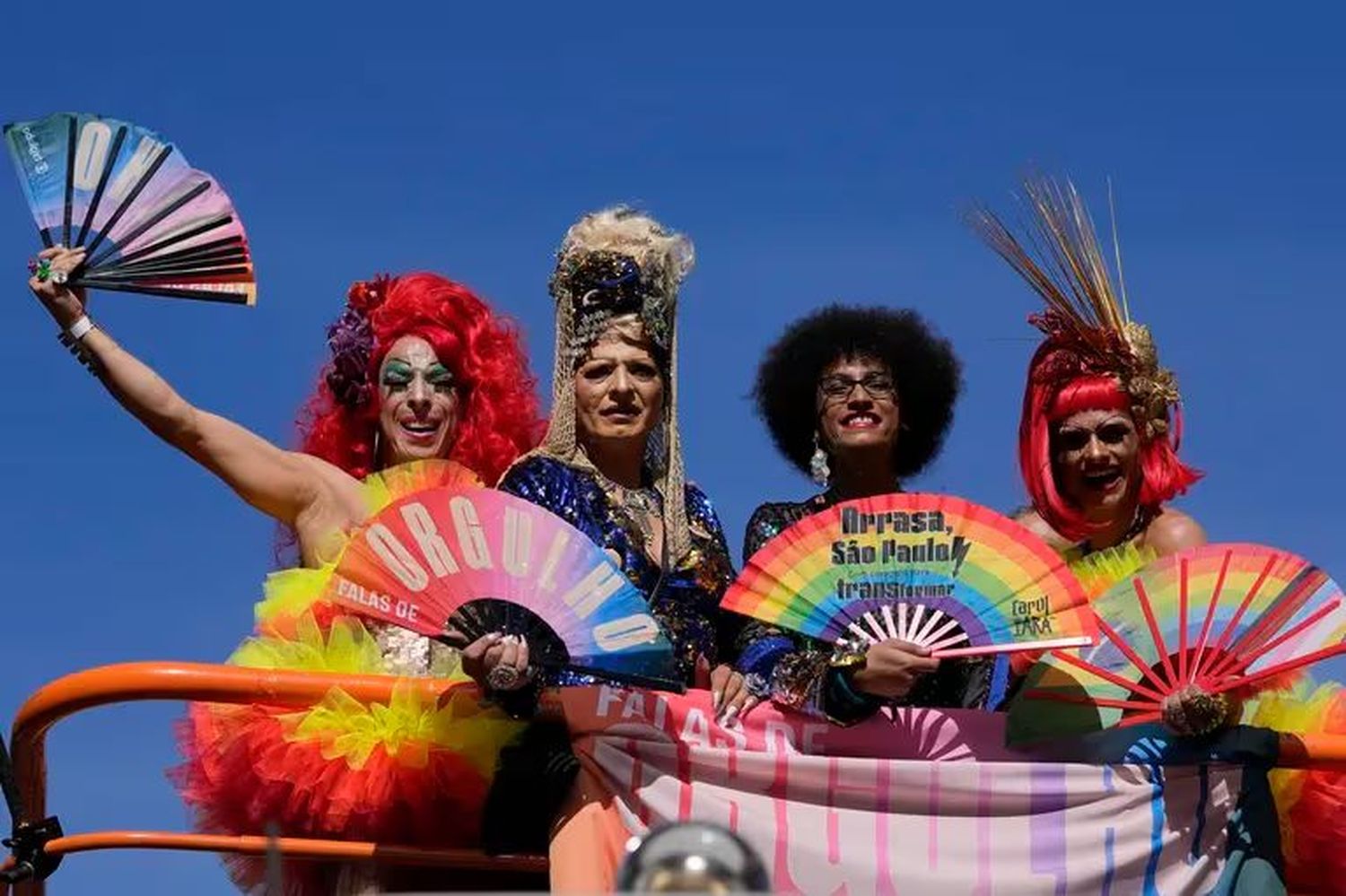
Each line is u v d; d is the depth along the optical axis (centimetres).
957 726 598
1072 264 686
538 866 582
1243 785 590
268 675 581
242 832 609
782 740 595
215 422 644
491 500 577
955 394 681
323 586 623
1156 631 591
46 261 628
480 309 717
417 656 623
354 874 601
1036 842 584
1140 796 588
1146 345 682
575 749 586
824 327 676
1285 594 590
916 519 594
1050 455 682
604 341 633
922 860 582
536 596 572
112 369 630
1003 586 589
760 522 658
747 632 618
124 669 576
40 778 593
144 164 639
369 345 712
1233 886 582
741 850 292
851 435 664
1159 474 680
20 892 588
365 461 711
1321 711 623
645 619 575
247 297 637
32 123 636
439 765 592
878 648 583
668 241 641
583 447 635
